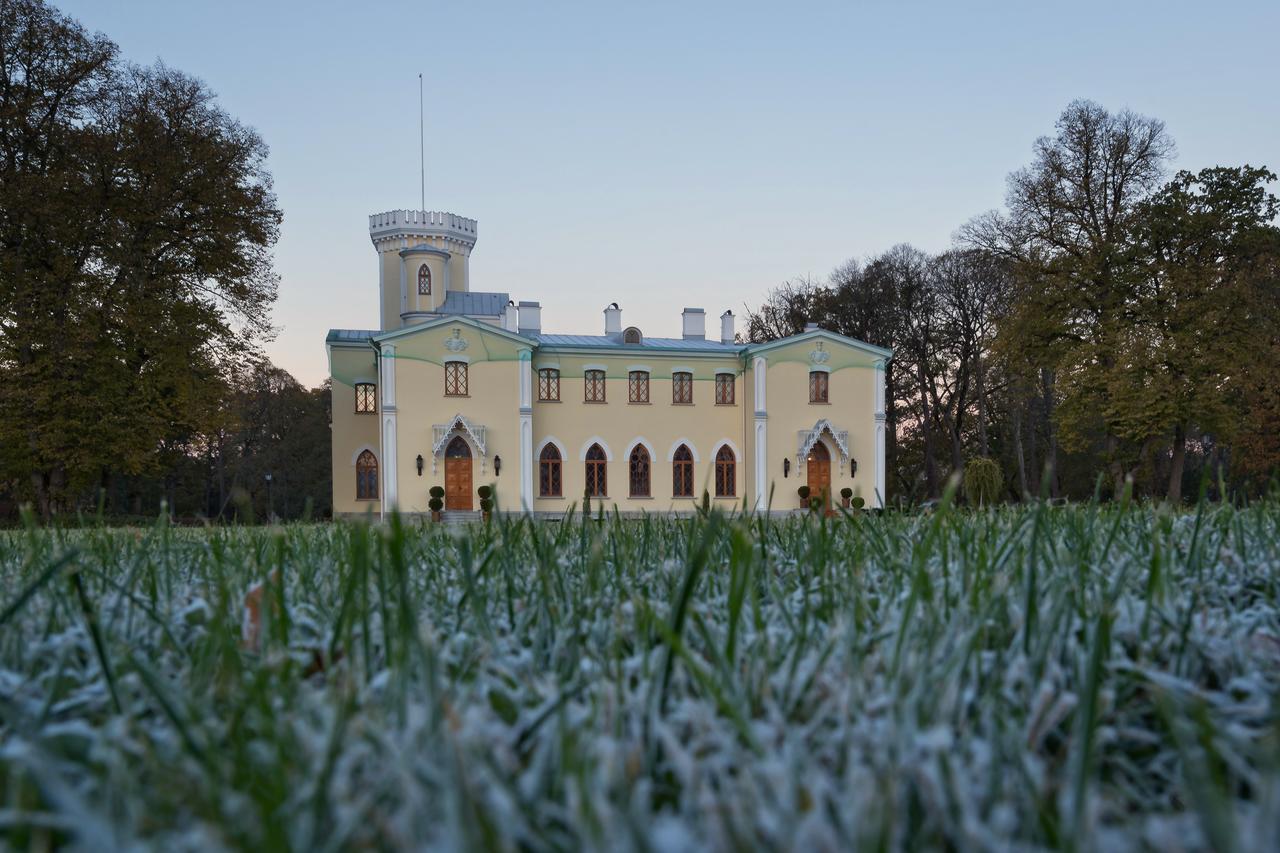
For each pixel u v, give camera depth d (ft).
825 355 100.83
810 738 2.66
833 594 4.69
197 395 67.36
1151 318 68.85
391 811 2.14
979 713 2.81
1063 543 6.23
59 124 61.67
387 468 90.63
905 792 2.25
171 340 65.36
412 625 3.17
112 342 63.16
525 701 3.11
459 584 5.57
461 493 92.73
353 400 98.12
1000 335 78.43
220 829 1.85
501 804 1.94
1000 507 9.00
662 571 5.66
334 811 2.04
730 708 2.42
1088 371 70.85
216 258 68.08
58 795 1.83
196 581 6.25
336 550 7.04
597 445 98.17
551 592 4.98
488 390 93.30
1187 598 4.46
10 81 60.80
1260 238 66.13
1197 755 2.48
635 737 2.56
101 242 62.23
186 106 65.72
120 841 1.79
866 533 7.40
